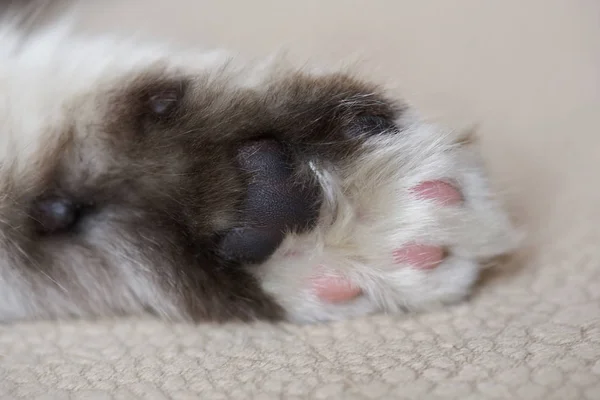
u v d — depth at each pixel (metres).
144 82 0.21
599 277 0.21
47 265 0.21
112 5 0.28
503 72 0.27
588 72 0.27
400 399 0.19
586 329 0.20
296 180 0.20
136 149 0.20
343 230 0.20
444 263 0.21
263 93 0.21
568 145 0.25
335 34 0.28
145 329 0.21
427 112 0.23
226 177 0.20
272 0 0.29
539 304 0.21
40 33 0.22
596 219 0.23
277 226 0.20
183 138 0.20
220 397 0.20
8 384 0.20
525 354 0.20
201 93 0.21
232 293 0.20
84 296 0.21
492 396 0.19
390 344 0.20
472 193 0.21
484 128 0.25
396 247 0.21
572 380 0.19
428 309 0.21
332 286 0.21
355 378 0.20
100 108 0.21
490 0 0.29
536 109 0.26
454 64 0.27
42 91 0.21
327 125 0.21
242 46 0.25
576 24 0.28
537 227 0.23
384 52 0.26
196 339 0.21
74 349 0.21
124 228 0.20
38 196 0.20
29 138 0.21
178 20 0.28
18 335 0.21
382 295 0.21
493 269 0.22
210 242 0.20
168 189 0.20
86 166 0.20
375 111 0.21
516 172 0.24
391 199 0.21
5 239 0.20
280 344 0.21
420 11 0.29
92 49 0.22
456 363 0.20
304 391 0.20
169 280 0.20
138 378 0.20
